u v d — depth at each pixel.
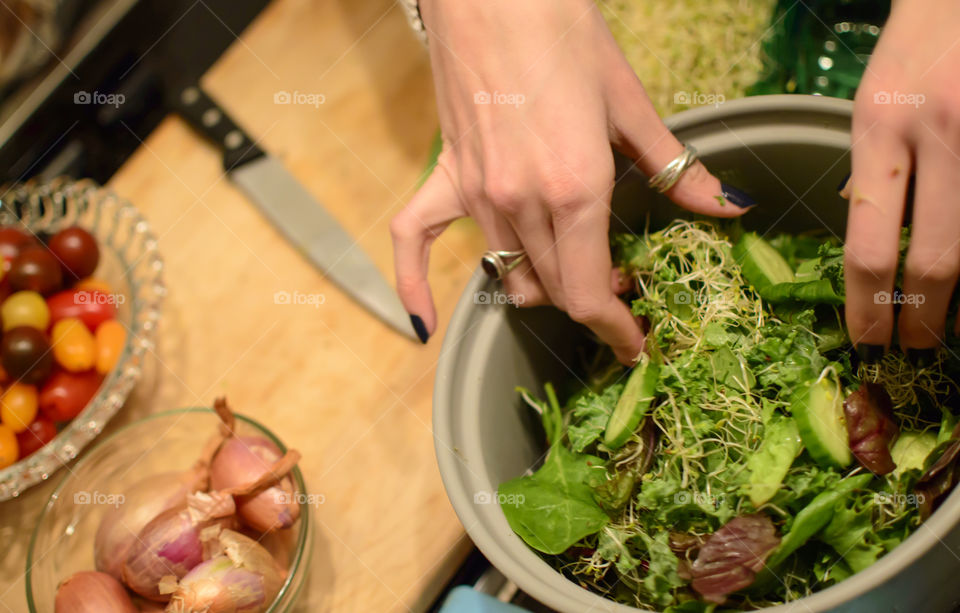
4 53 0.80
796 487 0.57
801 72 0.68
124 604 0.63
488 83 0.60
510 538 0.57
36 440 0.69
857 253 0.55
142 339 0.71
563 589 0.55
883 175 0.55
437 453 0.58
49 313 0.70
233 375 0.73
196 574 0.62
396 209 0.75
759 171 0.62
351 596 0.66
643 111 0.60
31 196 0.77
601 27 0.60
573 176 0.58
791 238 0.64
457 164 0.63
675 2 0.71
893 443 0.57
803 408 0.57
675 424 0.59
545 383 0.65
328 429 0.70
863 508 0.56
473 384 0.61
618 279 0.63
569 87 0.59
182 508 0.65
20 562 0.69
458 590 0.64
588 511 0.58
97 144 0.81
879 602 0.54
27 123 0.80
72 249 0.72
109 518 0.65
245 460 0.65
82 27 0.81
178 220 0.77
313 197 0.76
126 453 0.68
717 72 0.69
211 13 0.81
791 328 0.60
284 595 0.63
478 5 0.60
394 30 0.80
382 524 0.68
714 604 0.56
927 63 0.54
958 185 0.54
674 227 0.63
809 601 0.52
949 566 0.54
